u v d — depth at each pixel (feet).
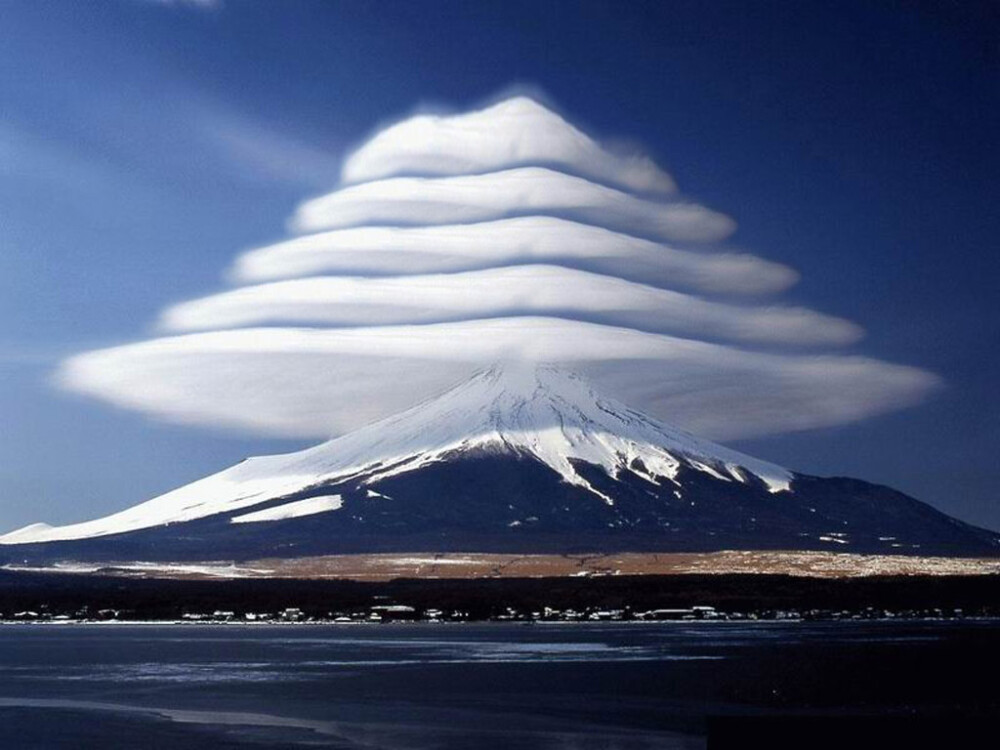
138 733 258.98
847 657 425.69
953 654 433.89
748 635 580.30
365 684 353.92
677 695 321.93
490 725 271.28
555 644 531.91
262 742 248.11
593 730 263.08
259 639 597.52
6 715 286.87
